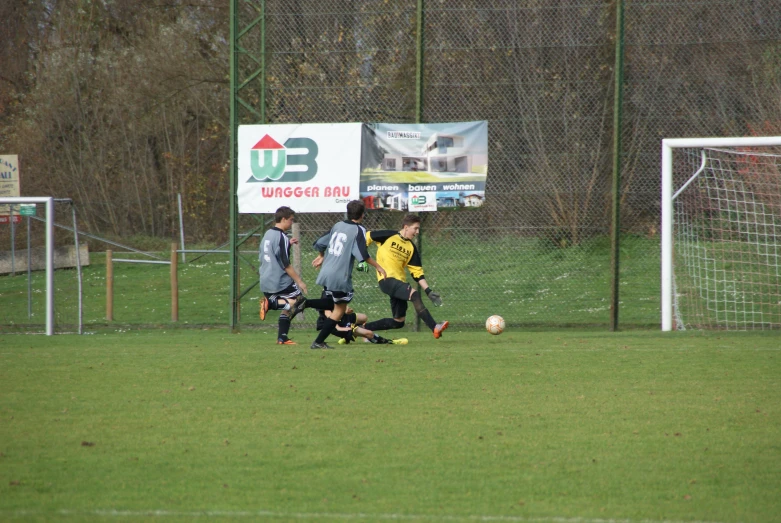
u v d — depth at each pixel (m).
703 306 45.41
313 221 46.94
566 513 13.86
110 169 93.44
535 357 31.22
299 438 18.73
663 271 41.59
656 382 25.75
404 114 45.31
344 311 34.75
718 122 46.09
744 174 46.44
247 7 64.38
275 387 24.94
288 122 45.47
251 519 13.55
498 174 46.72
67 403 22.58
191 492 14.95
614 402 22.66
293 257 46.53
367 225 46.91
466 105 45.69
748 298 46.50
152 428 19.69
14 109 95.69
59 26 92.81
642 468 16.44
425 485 15.37
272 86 45.34
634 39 45.47
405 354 32.22
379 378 26.52
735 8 44.38
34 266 69.94
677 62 45.56
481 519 13.56
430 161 42.75
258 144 43.44
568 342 36.47
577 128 46.47
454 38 45.28
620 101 42.22
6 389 24.69
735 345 34.81
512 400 22.95
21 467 16.44
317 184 43.16
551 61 45.91
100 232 92.62
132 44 91.25
